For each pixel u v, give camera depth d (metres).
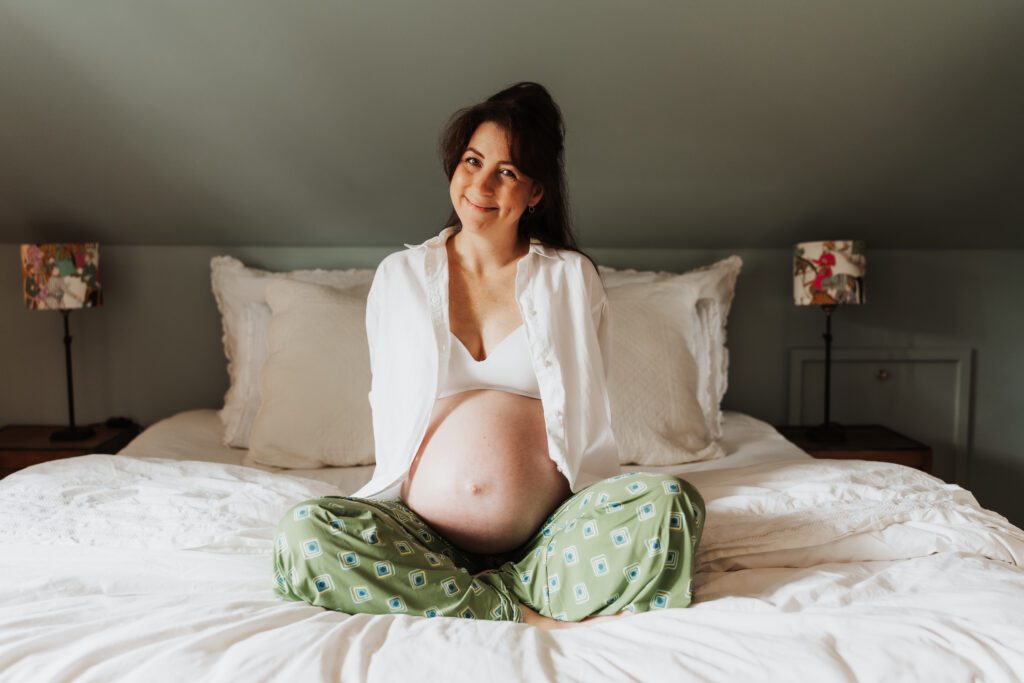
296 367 2.36
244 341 2.64
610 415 1.69
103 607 1.30
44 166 2.61
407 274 1.66
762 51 2.29
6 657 1.11
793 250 3.00
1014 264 3.05
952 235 2.96
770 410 3.07
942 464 3.13
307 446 2.28
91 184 2.69
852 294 2.65
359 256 2.96
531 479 1.55
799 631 1.20
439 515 1.54
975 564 1.45
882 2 2.16
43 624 1.23
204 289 2.96
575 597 1.42
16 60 2.28
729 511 1.58
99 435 2.76
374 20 2.20
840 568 1.50
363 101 2.42
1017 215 2.87
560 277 1.67
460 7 2.16
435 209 2.79
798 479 1.77
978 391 3.11
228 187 2.71
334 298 2.48
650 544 1.37
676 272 2.99
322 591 1.36
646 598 1.39
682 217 2.85
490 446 1.54
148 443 2.44
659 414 2.34
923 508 1.61
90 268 2.64
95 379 2.98
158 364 2.98
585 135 2.54
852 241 2.65
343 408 2.31
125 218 2.82
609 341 1.78
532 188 1.65
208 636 1.16
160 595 1.37
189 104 2.42
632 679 1.08
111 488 1.75
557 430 1.58
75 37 2.22
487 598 1.42
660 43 2.27
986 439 3.12
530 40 2.25
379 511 1.44
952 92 2.41
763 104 2.45
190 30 2.21
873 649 1.14
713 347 2.66
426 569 1.39
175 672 1.07
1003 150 2.60
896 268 3.04
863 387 3.08
